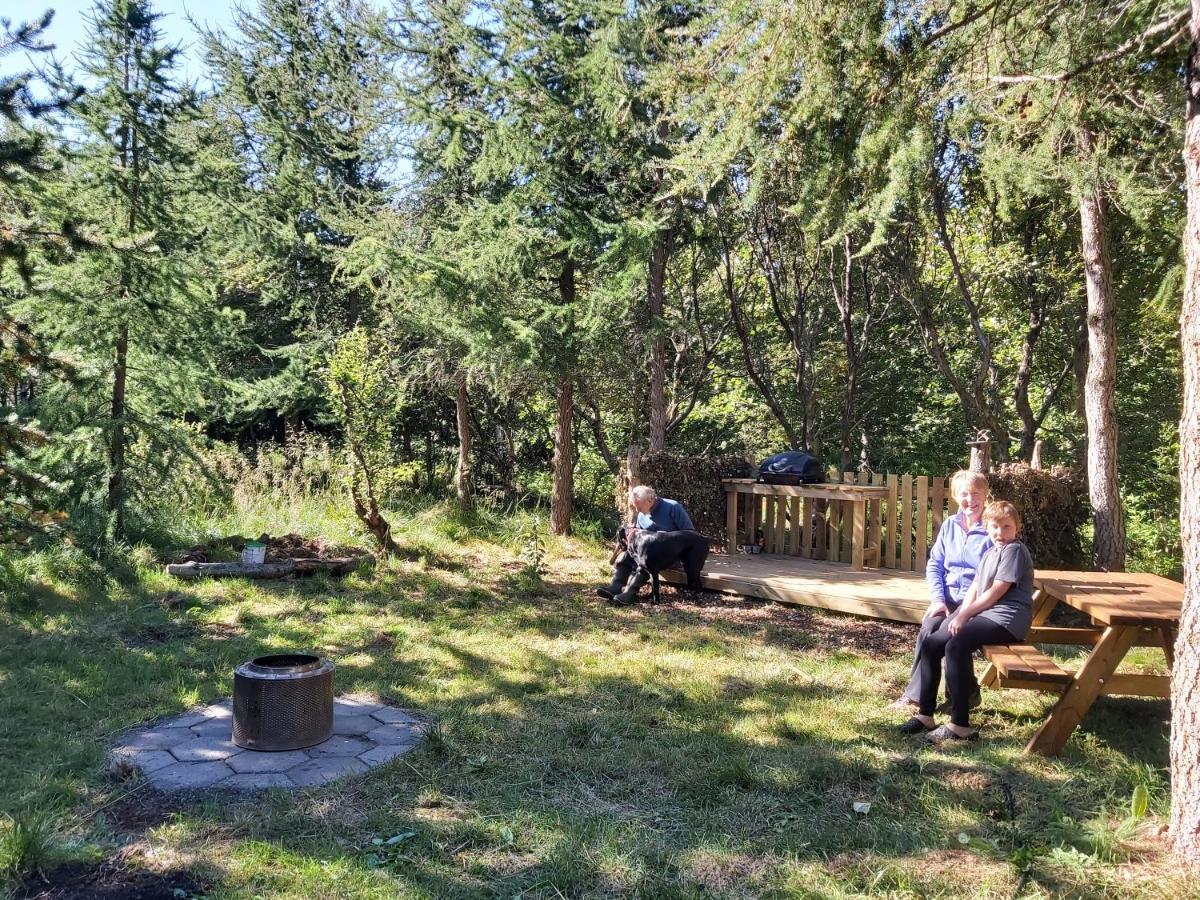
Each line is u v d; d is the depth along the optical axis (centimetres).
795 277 1361
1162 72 438
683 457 993
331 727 440
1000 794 369
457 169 1108
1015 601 445
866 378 1535
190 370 940
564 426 1156
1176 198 621
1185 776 311
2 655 562
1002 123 487
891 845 324
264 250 1359
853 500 866
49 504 794
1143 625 407
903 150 414
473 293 1011
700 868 308
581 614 736
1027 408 1306
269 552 874
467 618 709
